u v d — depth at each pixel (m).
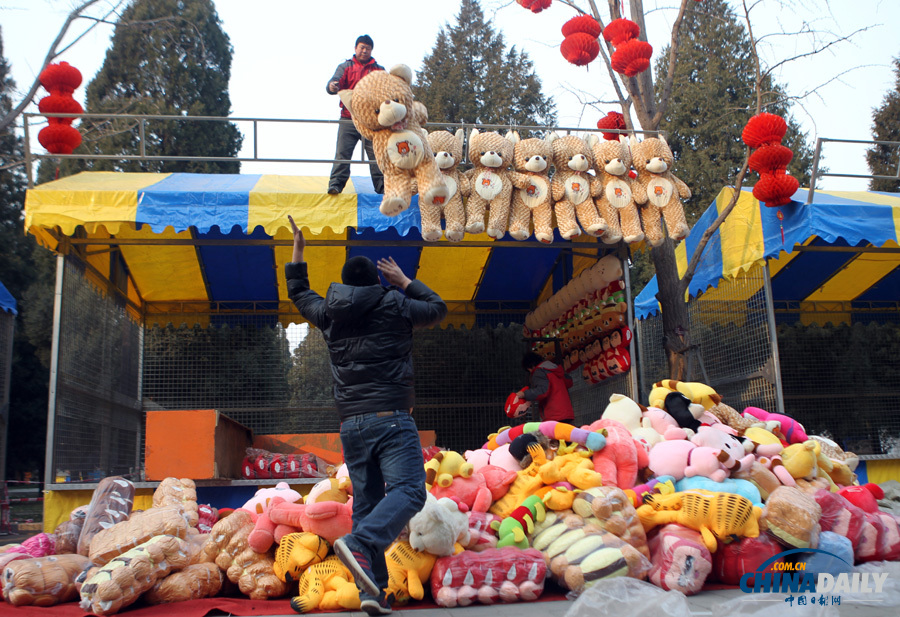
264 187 6.86
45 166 22.05
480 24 33.91
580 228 6.57
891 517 4.53
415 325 3.53
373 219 6.44
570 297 8.48
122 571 3.70
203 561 4.17
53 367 6.17
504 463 4.73
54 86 6.55
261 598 4.03
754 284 7.62
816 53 8.31
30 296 21.05
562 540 4.05
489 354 10.53
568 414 7.42
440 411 10.27
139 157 6.63
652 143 6.63
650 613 2.93
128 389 8.91
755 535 4.01
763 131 6.69
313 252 9.03
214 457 6.15
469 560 3.82
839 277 10.99
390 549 3.85
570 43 7.53
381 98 5.19
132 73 24.67
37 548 4.48
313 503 4.05
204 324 9.94
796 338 11.77
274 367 9.95
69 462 6.50
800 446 4.94
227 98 25.97
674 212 6.64
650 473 4.79
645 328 10.65
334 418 9.91
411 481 3.29
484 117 31.12
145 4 24.75
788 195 6.66
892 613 3.18
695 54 25.84
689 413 5.30
